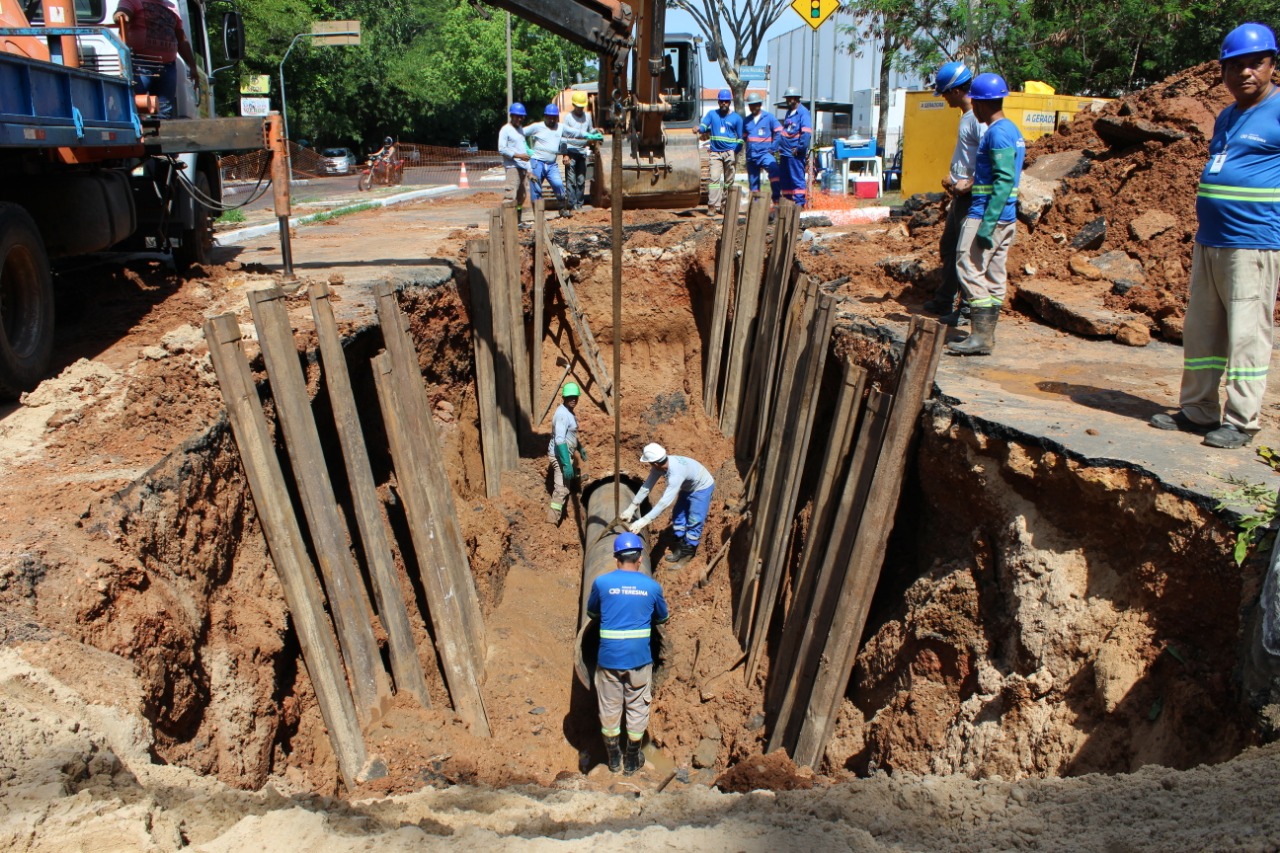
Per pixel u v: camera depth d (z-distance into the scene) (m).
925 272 8.89
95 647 3.92
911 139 17.19
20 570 3.92
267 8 36.00
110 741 3.46
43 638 3.73
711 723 7.33
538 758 7.06
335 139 48.53
